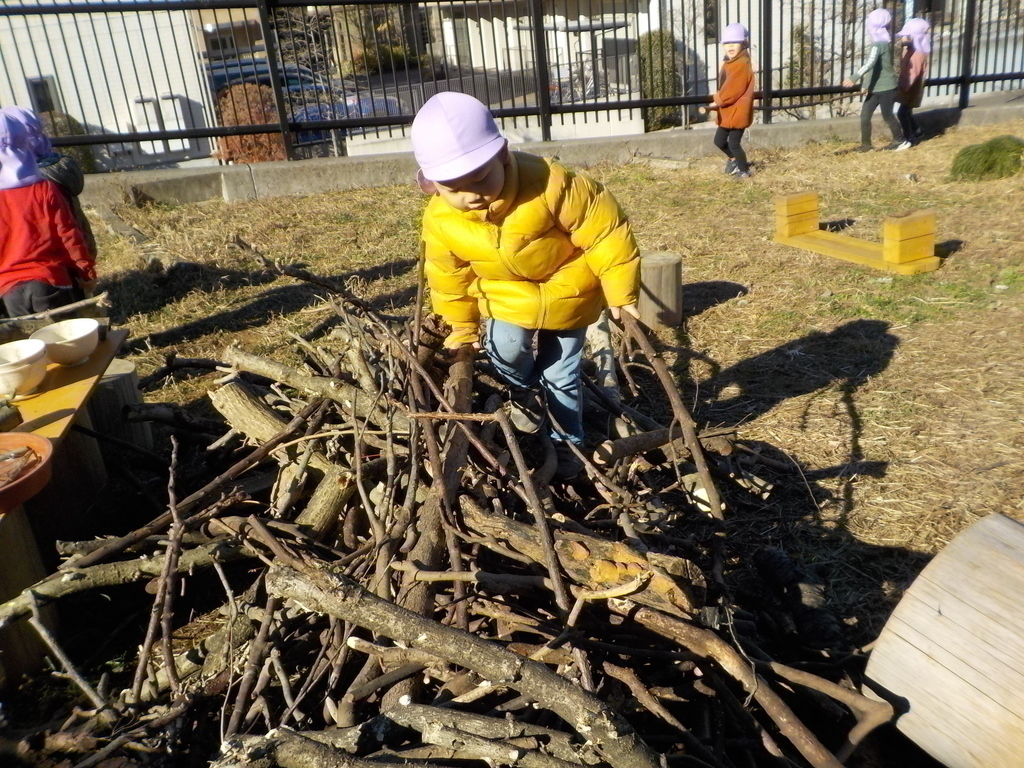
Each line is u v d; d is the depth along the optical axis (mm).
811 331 6117
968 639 2408
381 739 2246
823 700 2652
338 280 7711
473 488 3121
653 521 3367
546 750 2137
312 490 3648
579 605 2475
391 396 3398
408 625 2293
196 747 2611
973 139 12203
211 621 3422
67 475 3812
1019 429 4582
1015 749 2309
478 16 11844
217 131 11203
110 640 3305
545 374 3760
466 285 3549
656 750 2410
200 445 4594
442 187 2998
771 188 10266
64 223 5129
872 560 3719
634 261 3299
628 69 12555
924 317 6188
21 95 12484
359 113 11742
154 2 10875
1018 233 7809
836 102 15273
